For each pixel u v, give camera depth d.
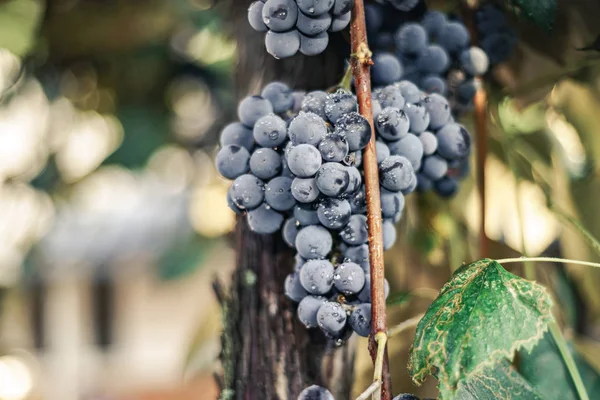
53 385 3.03
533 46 0.77
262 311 0.66
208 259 1.46
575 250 0.85
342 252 0.59
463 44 0.67
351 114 0.56
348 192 0.56
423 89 0.66
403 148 0.59
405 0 0.63
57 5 1.11
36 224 1.42
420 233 0.83
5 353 2.60
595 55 0.77
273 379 0.65
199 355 1.05
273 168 0.58
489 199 0.86
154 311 3.39
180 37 1.24
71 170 1.36
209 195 1.35
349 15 0.57
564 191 0.85
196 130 1.37
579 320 0.87
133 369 3.47
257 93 0.69
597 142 0.84
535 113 0.85
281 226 0.62
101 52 1.23
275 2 0.56
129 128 1.33
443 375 0.54
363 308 0.57
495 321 0.54
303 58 0.67
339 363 0.66
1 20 1.07
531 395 0.62
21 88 1.22
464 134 0.62
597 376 0.78
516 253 0.82
